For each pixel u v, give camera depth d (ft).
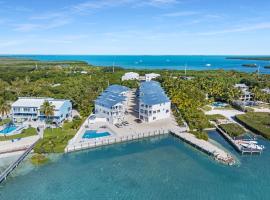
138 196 176.35
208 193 180.96
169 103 345.51
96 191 181.68
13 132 277.85
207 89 475.31
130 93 519.60
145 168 216.13
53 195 176.45
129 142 271.28
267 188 188.03
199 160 231.50
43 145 244.01
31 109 312.91
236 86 506.48
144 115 330.95
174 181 196.03
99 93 432.66
